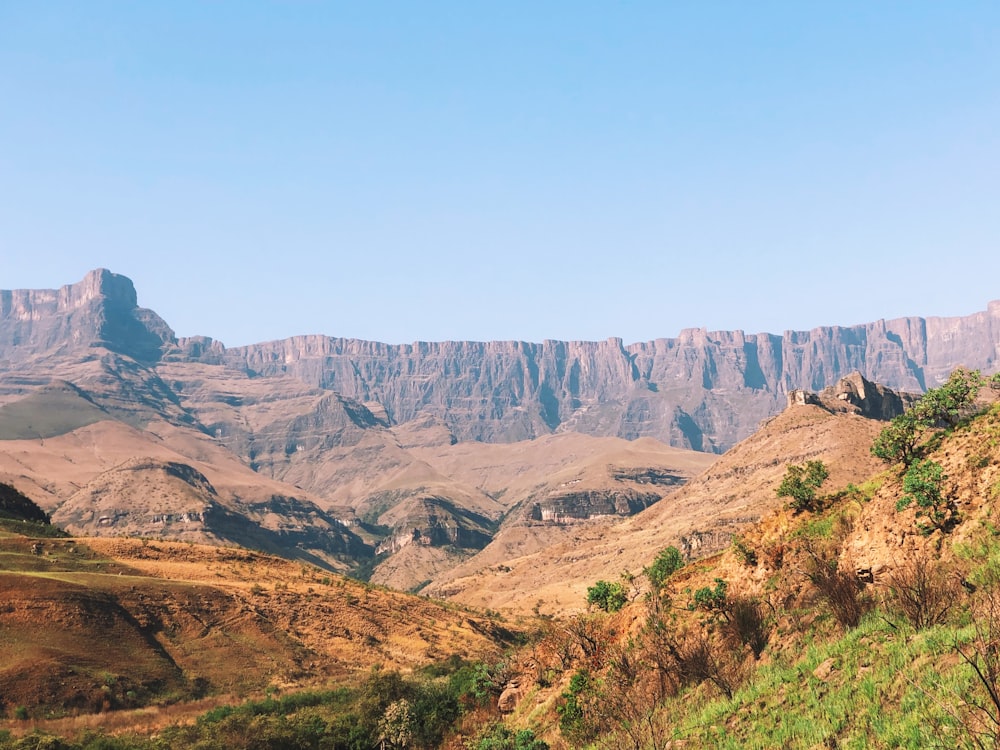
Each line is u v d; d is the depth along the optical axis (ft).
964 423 88.79
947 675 52.34
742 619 86.58
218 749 222.69
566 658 126.52
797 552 92.89
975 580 65.82
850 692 59.06
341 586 495.41
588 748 87.15
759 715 65.05
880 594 76.28
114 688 305.94
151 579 408.46
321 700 296.71
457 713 170.91
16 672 293.23
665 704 80.74
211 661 354.33
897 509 82.07
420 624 453.99
